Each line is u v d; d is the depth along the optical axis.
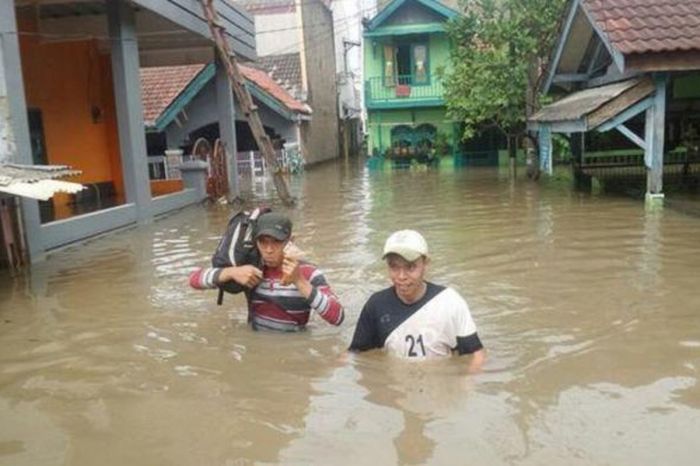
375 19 28.03
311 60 33.31
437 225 11.02
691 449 3.33
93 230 10.87
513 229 10.26
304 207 14.58
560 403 3.90
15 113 8.94
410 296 4.48
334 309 5.05
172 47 18.91
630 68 11.95
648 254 8.00
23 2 13.20
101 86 17.06
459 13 24.58
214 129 27.23
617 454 3.30
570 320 5.59
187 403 4.11
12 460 3.49
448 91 21.92
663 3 12.77
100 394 4.33
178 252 9.52
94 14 15.05
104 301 6.80
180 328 5.69
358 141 51.00
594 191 14.78
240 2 35.28
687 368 4.41
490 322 5.60
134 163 12.66
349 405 3.94
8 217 8.56
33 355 5.18
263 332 5.38
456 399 3.97
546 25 18.66
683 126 17.62
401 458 3.33
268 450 3.47
